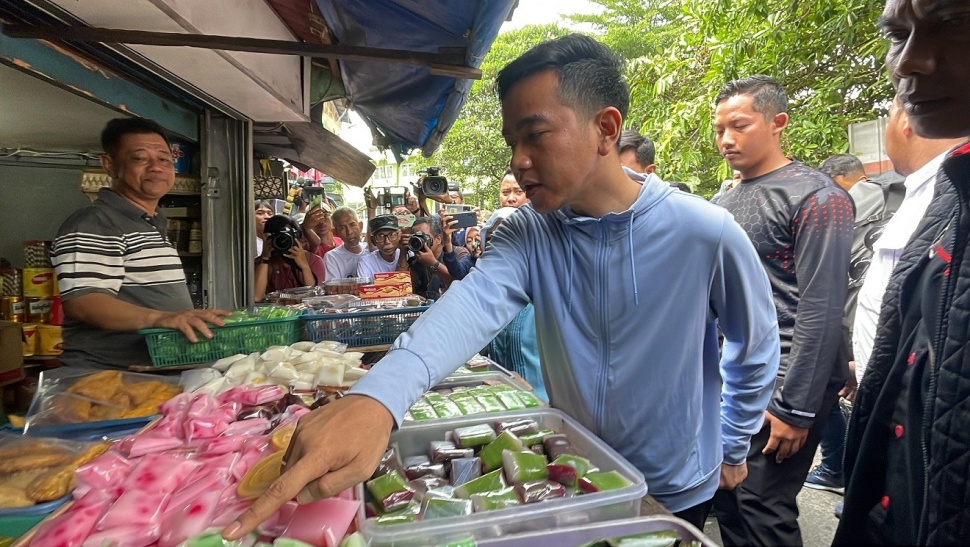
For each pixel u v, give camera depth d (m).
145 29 1.89
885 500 1.11
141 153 2.13
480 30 1.81
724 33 4.73
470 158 14.21
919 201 1.95
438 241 3.97
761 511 1.88
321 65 3.79
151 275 2.15
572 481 1.01
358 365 1.88
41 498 0.99
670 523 0.90
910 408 1.03
